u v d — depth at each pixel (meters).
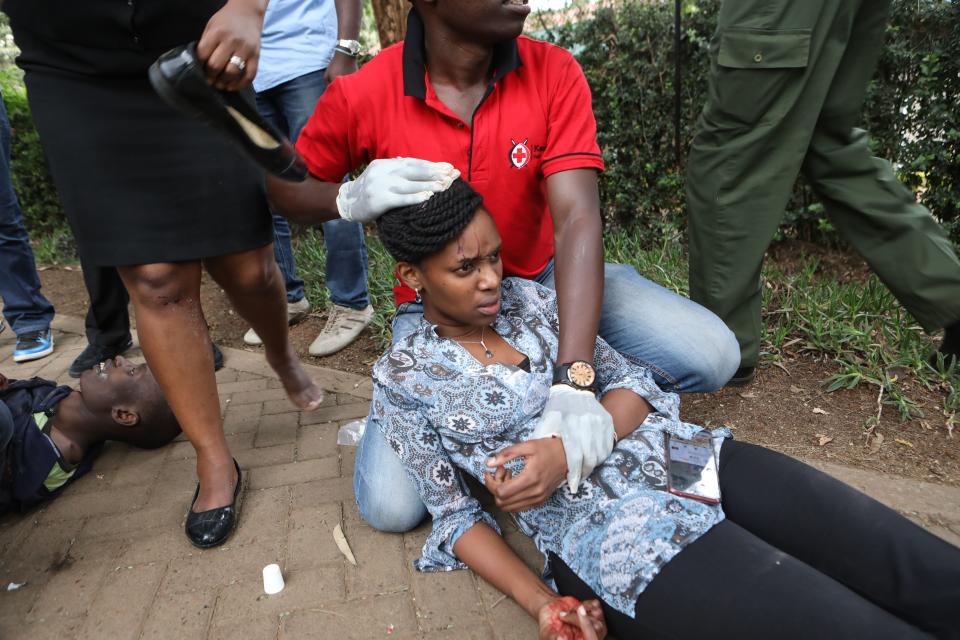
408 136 1.79
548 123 1.77
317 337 3.28
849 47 2.26
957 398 2.34
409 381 1.59
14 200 3.27
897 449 2.19
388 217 1.52
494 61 1.73
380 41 4.49
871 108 3.31
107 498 2.20
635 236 3.96
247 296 2.10
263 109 3.14
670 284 3.32
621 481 1.44
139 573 1.85
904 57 3.16
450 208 1.45
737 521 1.48
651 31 3.66
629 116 3.89
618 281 2.04
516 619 1.62
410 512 1.87
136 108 1.73
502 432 1.58
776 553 1.29
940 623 1.22
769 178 2.26
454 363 1.59
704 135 2.33
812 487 1.42
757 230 2.32
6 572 1.89
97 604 1.75
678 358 1.90
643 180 3.93
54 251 5.19
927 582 1.23
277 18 2.93
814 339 2.78
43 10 1.64
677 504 1.40
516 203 1.85
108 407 2.23
